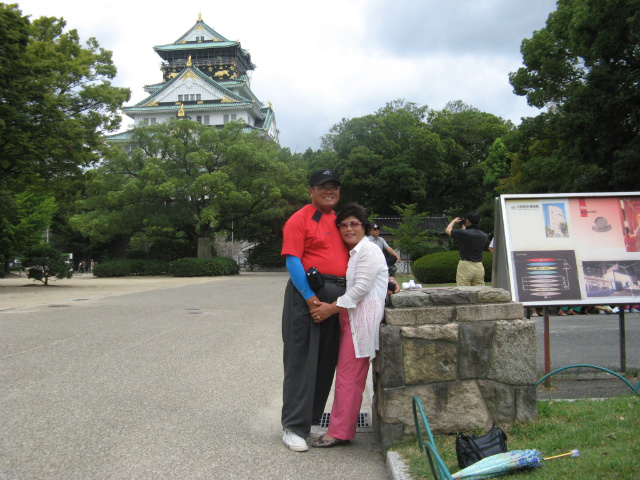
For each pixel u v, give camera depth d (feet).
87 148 67.10
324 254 12.30
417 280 69.36
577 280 16.37
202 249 114.83
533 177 80.53
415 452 10.63
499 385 11.33
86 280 90.58
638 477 8.50
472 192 148.15
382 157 131.44
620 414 12.07
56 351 22.13
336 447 12.17
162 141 108.78
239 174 111.96
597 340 24.14
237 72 217.97
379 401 12.04
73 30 70.49
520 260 16.52
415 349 11.26
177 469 10.66
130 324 30.58
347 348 12.12
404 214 98.94
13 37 53.88
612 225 16.94
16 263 139.64
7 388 16.31
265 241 142.61
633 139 57.72
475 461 9.62
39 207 95.66
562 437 10.69
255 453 11.66
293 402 12.08
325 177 12.42
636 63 59.72
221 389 16.85
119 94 69.87
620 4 53.93
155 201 105.81
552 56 73.67
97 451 11.47
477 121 160.45
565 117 62.95
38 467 10.53
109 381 17.46
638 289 16.30
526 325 11.37
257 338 26.55
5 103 55.57
